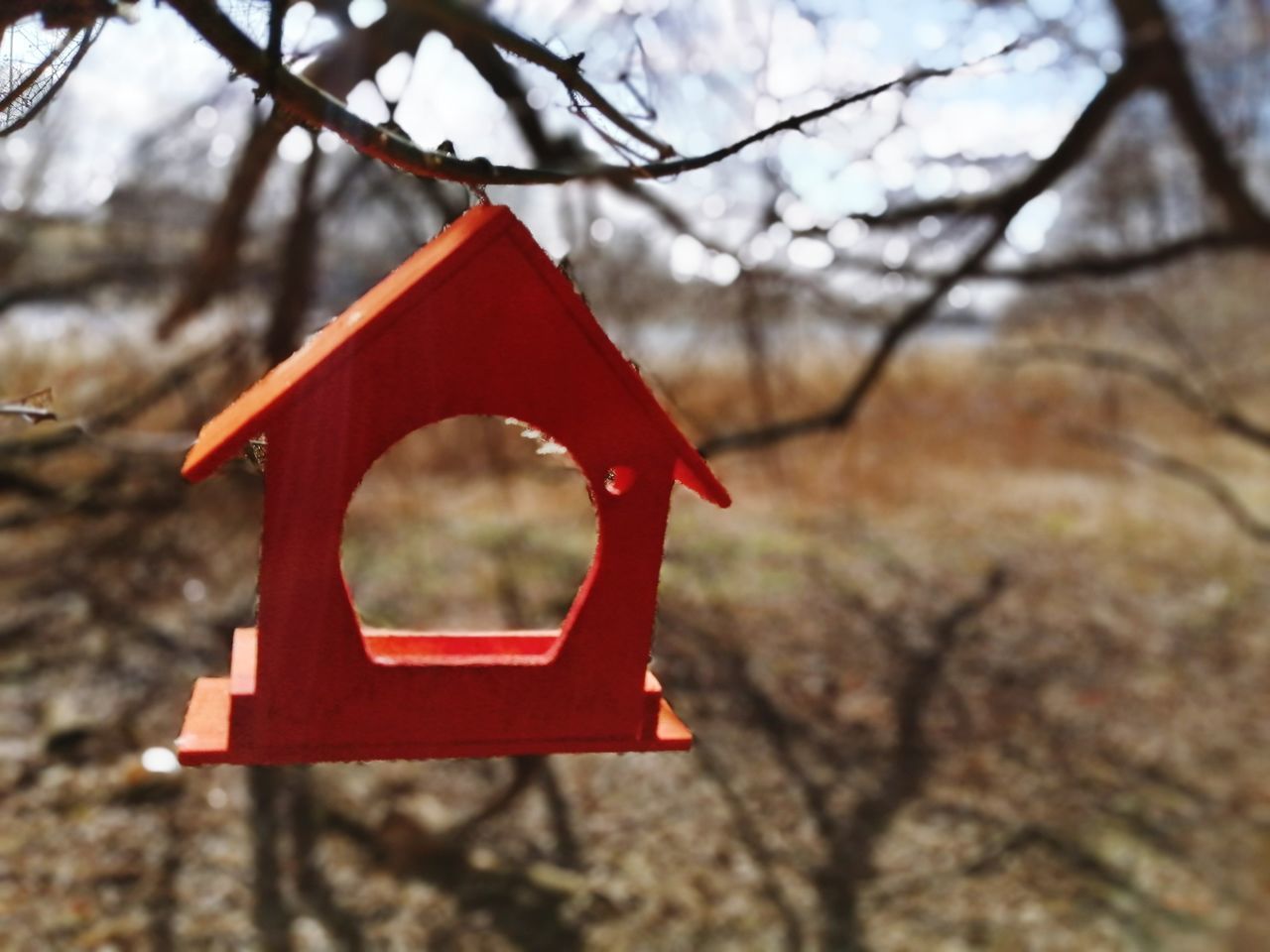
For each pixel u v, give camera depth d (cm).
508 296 197
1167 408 1434
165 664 763
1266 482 1383
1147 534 1191
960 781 750
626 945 588
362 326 193
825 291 655
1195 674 901
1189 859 685
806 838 688
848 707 830
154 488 698
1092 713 840
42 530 892
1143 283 1328
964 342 1340
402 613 853
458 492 1097
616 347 203
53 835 606
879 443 1277
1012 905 636
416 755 207
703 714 809
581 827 682
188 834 624
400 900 600
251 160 467
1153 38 497
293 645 200
